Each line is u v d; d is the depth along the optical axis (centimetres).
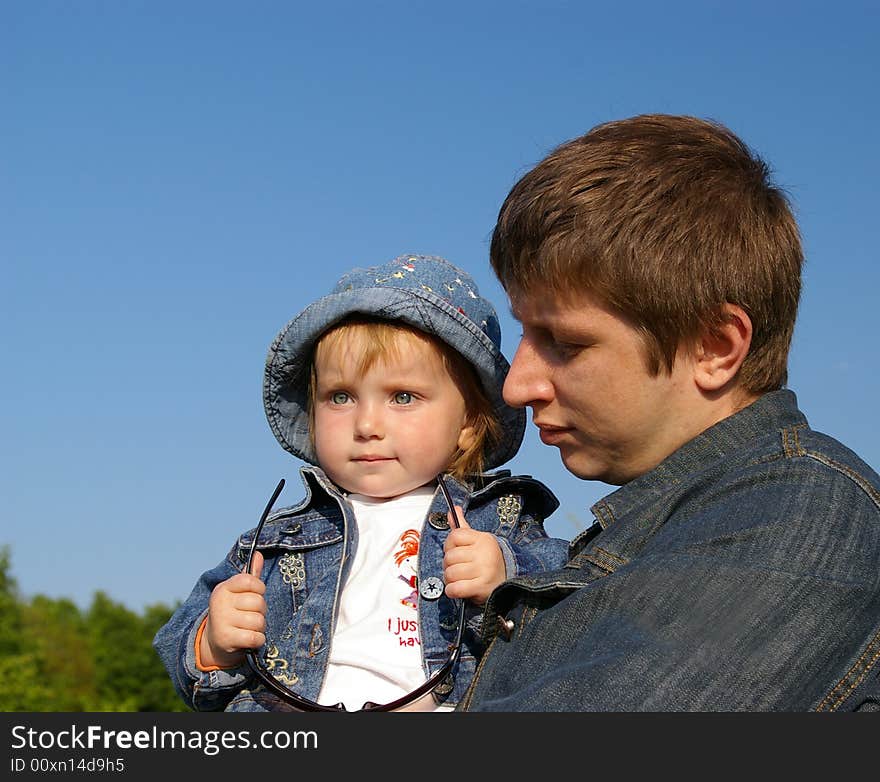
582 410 191
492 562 230
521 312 198
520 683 169
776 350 193
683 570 160
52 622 4150
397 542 262
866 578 161
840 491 167
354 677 240
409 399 267
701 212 187
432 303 264
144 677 4131
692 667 150
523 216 192
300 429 287
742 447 183
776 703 150
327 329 271
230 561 270
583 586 173
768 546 160
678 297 183
